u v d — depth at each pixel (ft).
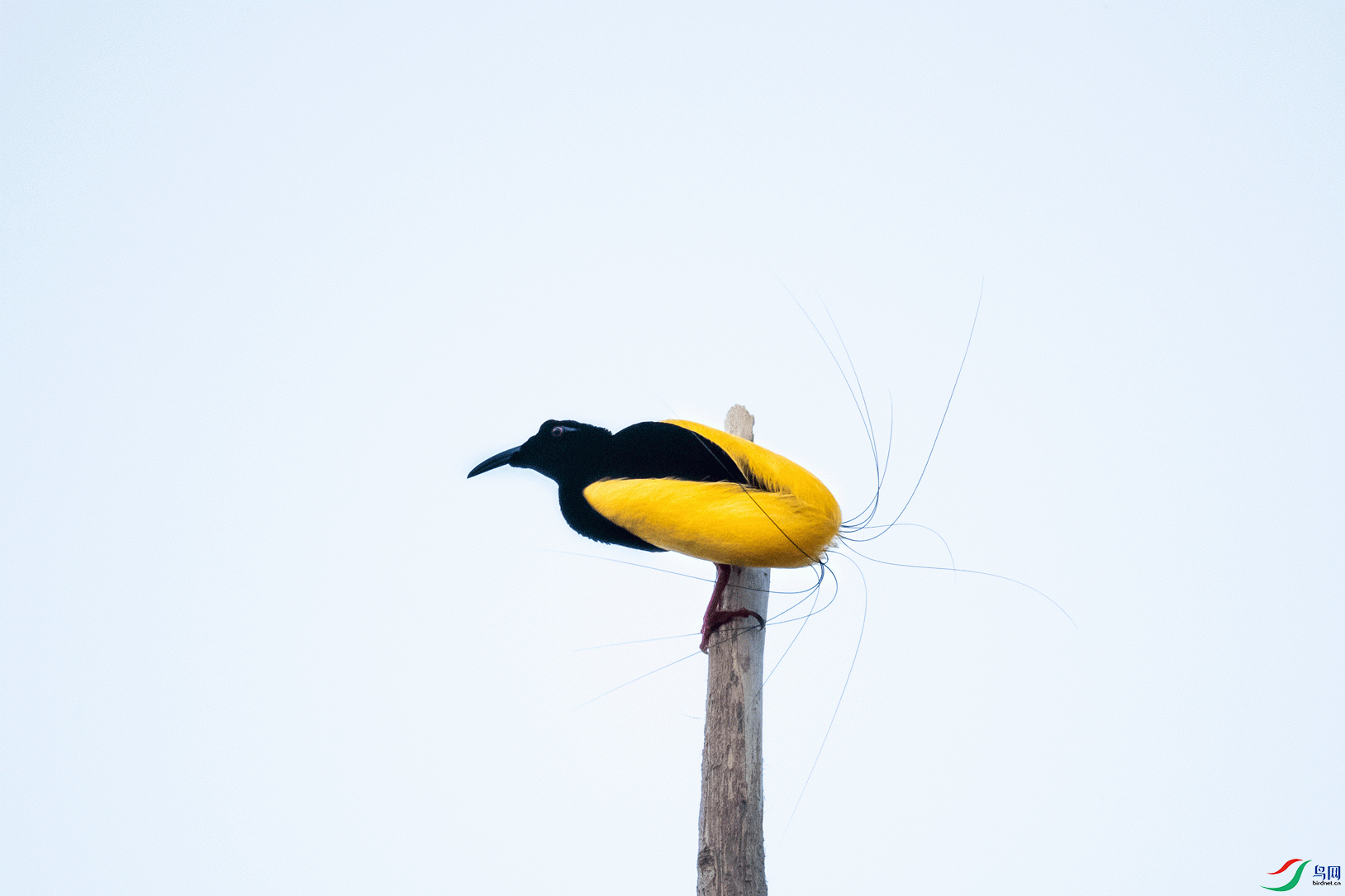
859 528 28.63
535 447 31.35
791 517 24.98
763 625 30.27
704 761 29.19
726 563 26.05
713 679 29.73
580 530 30.01
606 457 29.40
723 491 25.63
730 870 27.37
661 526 25.61
